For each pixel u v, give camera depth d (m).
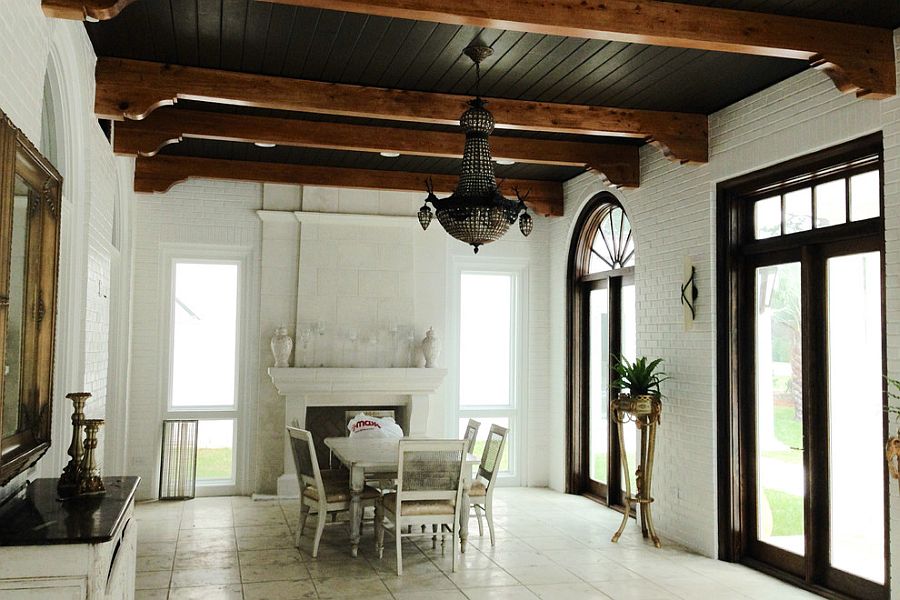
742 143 5.29
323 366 7.77
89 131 4.43
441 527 5.79
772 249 5.21
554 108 5.40
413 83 5.02
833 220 4.71
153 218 7.59
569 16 3.68
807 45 3.99
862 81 4.04
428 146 6.12
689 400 5.83
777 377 5.21
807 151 4.71
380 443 6.32
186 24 4.14
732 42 3.89
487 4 3.57
